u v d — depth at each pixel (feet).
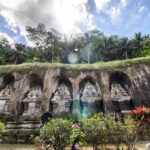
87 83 83.46
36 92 81.66
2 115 67.72
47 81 80.79
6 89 83.92
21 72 85.56
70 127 26.78
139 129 30.58
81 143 30.01
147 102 72.90
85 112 74.43
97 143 30.60
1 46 187.52
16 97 77.30
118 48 174.29
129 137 31.04
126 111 65.82
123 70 84.12
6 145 45.62
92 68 86.48
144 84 77.66
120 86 83.66
